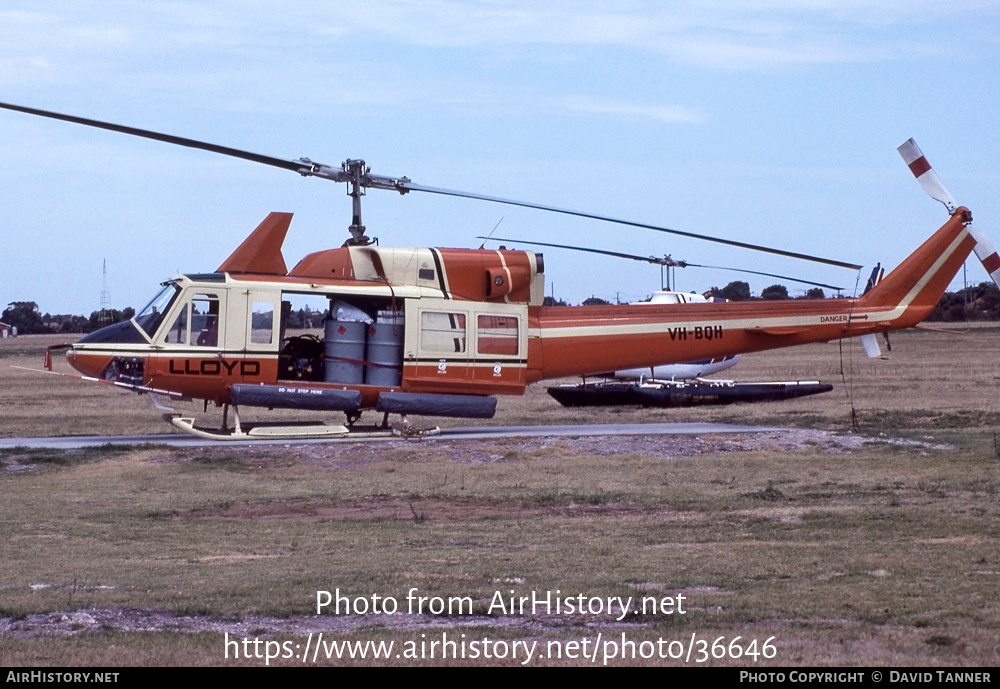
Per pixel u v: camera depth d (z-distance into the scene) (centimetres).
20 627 962
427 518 1563
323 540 1392
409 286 2338
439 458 2081
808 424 2683
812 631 945
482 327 2367
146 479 1875
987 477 1834
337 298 2322
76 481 1856
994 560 1214
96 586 1123
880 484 1792
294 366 2333
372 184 2273
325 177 2222
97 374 2216
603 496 1722
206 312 2245
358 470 1978
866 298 2678
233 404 2266
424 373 2330
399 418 3006
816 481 1841
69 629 959
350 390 2289
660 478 1886
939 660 848
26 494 1739
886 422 2672
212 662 852
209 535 1424
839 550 1289
